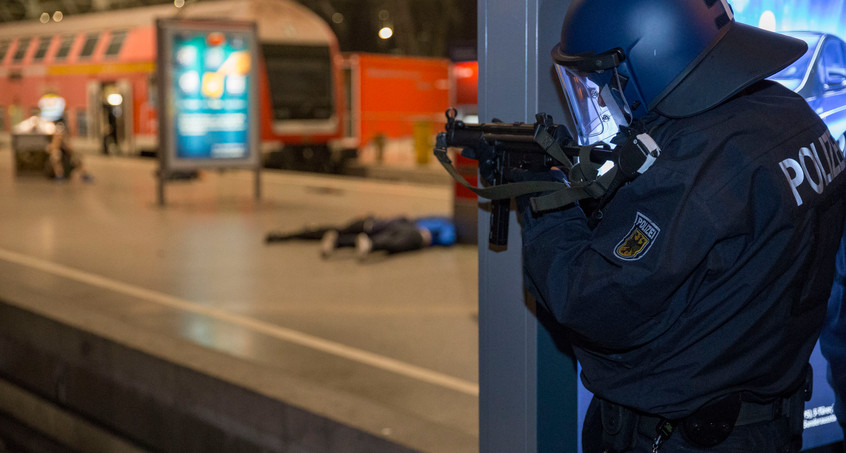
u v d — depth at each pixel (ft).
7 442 14.57
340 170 62.59
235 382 10.71
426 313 18.26
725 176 4.83
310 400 10.14
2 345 14.83
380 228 25.57
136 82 66.64
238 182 47.11
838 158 5.55
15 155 47.50
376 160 67.26
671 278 4.79
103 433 12.60
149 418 11.93
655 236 4.85
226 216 33.14
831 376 7.62
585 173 5.12
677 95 5.02
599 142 5.32
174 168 35.70
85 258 24.39
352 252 25.49
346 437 9.56
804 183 5.06
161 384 11.71
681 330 5.10
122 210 34.86
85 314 13.73
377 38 110.52
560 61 5.43
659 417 5.36
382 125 71.46
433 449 8.87
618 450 5.62
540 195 5.48
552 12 6.09
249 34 36.14
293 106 59.21
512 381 6.56
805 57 7.00
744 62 4.99
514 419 6.57
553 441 6.58
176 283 21.13
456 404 12.61
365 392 13.16
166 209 35.17
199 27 35.19
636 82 5.20
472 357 15.10
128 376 12.22
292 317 17.88
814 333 5.56
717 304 5.03
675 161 4.88
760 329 5.12
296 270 22.84
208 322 17.43
